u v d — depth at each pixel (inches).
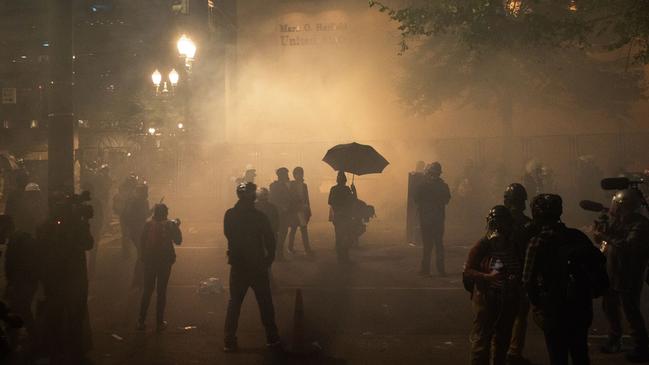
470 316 348.2
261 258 289.6
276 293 410.3
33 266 272.2
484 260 220.1
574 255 196.4
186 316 353.7
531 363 260.7
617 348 271.9
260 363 269.1
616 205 264.1
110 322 341.4
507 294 215.3
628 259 256.8
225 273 486.9
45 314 264.8
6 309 173.9
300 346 278.5
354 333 315.6
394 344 295.1
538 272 199.9
